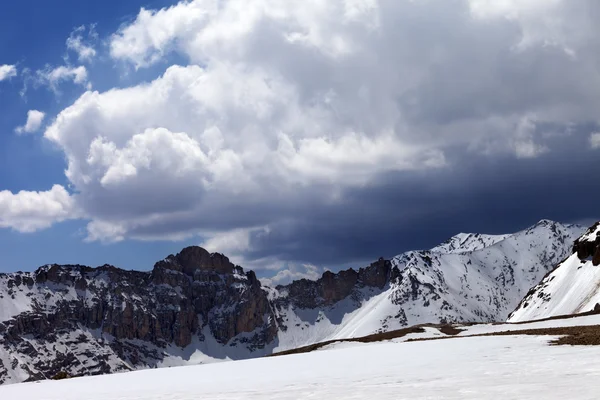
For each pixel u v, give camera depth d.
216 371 73.62
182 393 49.12
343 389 41.69
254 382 53.78
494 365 48.78
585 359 47.03
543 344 64.75
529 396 31.56
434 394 35.06
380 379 46.31
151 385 60.59
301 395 40.12
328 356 80.19
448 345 76.56
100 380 75.25
